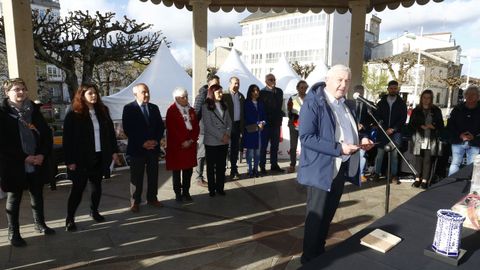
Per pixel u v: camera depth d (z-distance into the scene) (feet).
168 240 11.21
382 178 19.16
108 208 14.11
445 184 8.98
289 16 154.81
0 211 13.55
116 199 15.24
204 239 11.33
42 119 10.96
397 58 106.63
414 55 101.60
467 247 5.49
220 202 15.01
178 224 12.56
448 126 16.38
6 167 10.06
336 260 5.01
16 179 10.19
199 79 19.80
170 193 16.21
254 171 19.07
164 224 12.53
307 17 147.74
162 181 18.21
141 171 13.60
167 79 26.61
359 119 16.96
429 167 17.24
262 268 9.53
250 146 18.53
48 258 9.92
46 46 39.70
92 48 42.47
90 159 11.52
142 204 14.64
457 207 6.73
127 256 10.10
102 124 12.05
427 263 4.96
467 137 15.43
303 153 8.55
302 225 12.59
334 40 142.92
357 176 9.46
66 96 118.93
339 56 145.07
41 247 10.58
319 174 8.22
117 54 43.80
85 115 11.36
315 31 145.38
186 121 14.29
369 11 21.77
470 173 10.16
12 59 14.73
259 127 18.43
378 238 5.57
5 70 70.44
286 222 12.88
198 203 14.87
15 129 10.10
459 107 16.02
